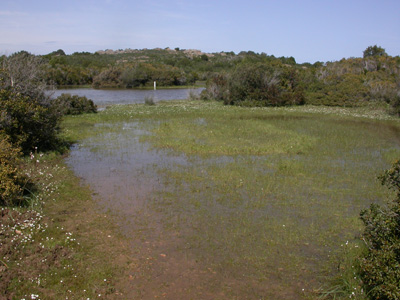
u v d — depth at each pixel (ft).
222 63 271.08
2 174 21.74
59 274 15.10
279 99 88.79
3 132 31.04
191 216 21.53
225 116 66.28
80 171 30.55
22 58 43.86
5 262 15.57
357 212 22.70
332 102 91.30
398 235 14.26
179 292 14.39
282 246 18.19
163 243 18.22
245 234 19.34
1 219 19.42
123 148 39.68
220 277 15.46
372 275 13.32
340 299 14.07
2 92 32.81
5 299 13.32
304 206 23.49
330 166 33.40
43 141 36.22
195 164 33.24
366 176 30.48
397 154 38.40
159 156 36.27
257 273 15.81
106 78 175.42
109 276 15.24
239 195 25.22
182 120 59.98
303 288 14.87
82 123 56.90
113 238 18.61
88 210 22.15
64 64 192.24
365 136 48.65
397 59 142.82
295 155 37.65
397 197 16.26
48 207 22.22
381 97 91.86
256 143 42.14
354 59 147.02
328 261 16.90
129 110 75.20
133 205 23.09
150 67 202.39
